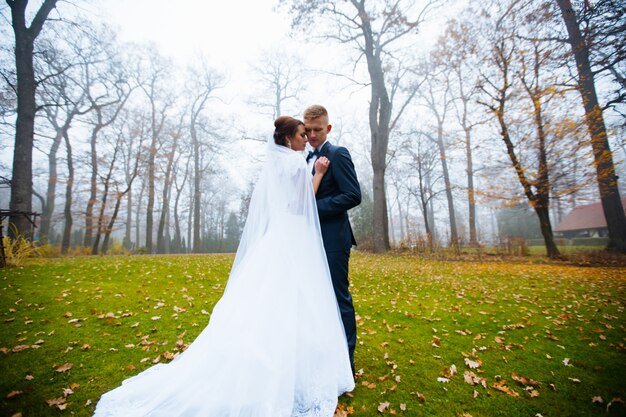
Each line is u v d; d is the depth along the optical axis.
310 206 1.87
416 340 2.85
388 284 5.88
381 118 15.43
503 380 2.08
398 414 1.68
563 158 10.20
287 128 1.99
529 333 3.08
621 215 11.52
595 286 5.70
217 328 1.62
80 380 1.98
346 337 1.91
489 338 2.93
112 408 1.54
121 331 2.91
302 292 1.71
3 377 1.98
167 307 3.76
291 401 1.47
